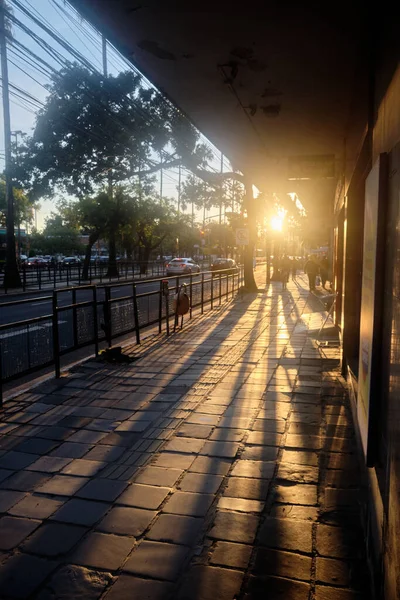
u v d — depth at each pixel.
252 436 4.77
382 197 2.54
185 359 8.23
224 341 9.96
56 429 5.01
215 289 17.86
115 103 13.84
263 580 2.71
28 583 2.71
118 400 5.96
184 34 4.26
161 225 51.16
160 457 4.32
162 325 12.31
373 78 3.70
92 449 4.50
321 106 6.18
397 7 2.47
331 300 12.12
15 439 4.75
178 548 3.00
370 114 3.82
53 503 3.55
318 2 3.61
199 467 4.11
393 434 2.07
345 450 4.42
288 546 3.01
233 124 7.11
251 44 4.43
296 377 7.00
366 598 2.56
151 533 3.16
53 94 14.06
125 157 15.52
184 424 5.12
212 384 6.67
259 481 3.85
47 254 77.38
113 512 3.42
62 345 7.34
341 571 2.77
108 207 33.50
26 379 7.25
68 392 6.30
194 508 3.46
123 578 2.74
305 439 4.68
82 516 3.37
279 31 4.13
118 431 4.95
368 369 2.74
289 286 26.61
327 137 7.74
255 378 6.96
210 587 2.66
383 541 2.28
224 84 5.49
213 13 3.85
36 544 3.06
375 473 2.77
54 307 6.95
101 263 38.78
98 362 7.94
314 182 12.81
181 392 6.29
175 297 11.48
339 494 3.63
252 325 12.23
